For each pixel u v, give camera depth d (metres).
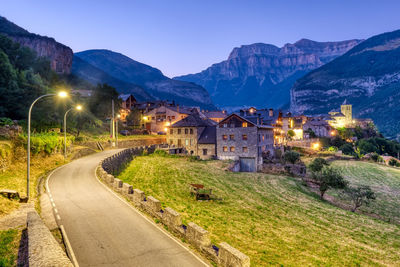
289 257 13.30
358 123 151.88
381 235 19.92
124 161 38.81
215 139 54.25
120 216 14.66
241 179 35.84
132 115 86.19
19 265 8.75
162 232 12.60
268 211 22.30
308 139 89.75
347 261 14.02
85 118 58.28
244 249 13.42
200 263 9.87
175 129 58.41
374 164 65.69
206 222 16.97
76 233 12.26
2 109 45.78
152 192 23.77
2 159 21.75
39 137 30.94
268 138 58.81
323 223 21.09
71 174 26.55
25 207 15.13
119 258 10.02
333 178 31.66
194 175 34.03
